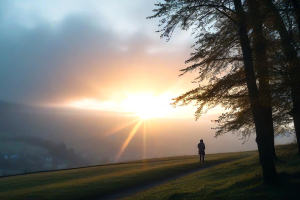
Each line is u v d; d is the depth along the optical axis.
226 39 9.90
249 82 9.53
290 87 8.57
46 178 21.55
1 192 15.89
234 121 11.48
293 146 19.89
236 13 9.73
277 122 14.41
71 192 14.06
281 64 8.98
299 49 8.91
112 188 15.25
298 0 8.72
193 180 14.12
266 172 9.02
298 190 7.91
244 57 9.73
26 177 23.77
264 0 9.04
